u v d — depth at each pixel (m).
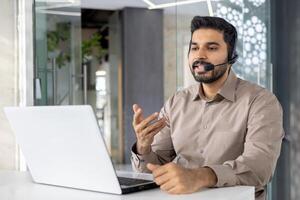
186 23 3.57
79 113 1.06
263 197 1.43
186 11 3.57
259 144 1.46
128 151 7.86
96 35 9.71
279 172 3.54
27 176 1.53
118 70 8.53
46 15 3.11
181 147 1.74
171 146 1.81
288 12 3.51
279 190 3.53
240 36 3.48
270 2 3.55
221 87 1.68
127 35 8.12
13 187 1.30
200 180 1.17
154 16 8.11
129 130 7.96
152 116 1.51
